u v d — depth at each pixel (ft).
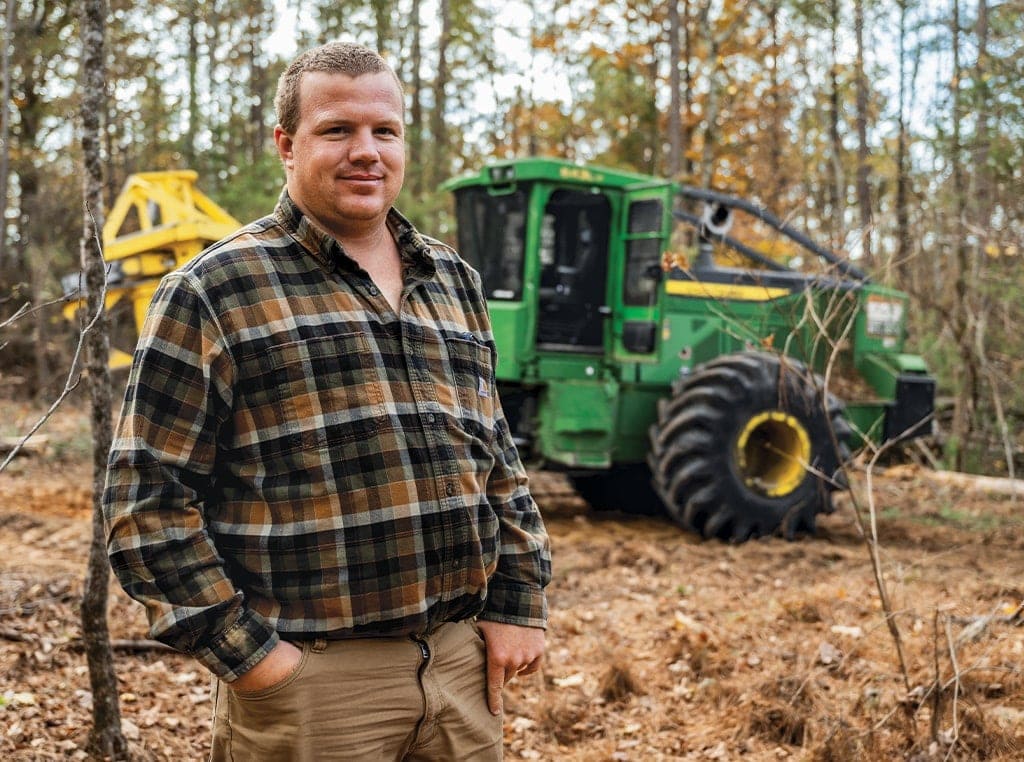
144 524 5.39
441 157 61.16
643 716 12.21
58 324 36.24
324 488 5.63
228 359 5.57
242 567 5.70
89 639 9.82
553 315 22.86
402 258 6.29
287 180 6.12
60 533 19.24
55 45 36.50
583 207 22.85
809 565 19.11
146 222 26.81
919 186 29.53
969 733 10.87
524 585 6.67
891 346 26.03
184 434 5.51
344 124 5.85
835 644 13.99
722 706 12.28
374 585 5.73
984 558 20.12
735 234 30.78
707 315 23.04
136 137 46.24
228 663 5.45
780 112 60.29
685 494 21.49
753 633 14.64
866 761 10.46
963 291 28.71
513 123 65.77
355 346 5.78
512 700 12.67
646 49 55.06
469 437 6.12
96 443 9.52
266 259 5.77
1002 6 27.07
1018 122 26.05
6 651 12.47
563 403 22.24
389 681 5.91
